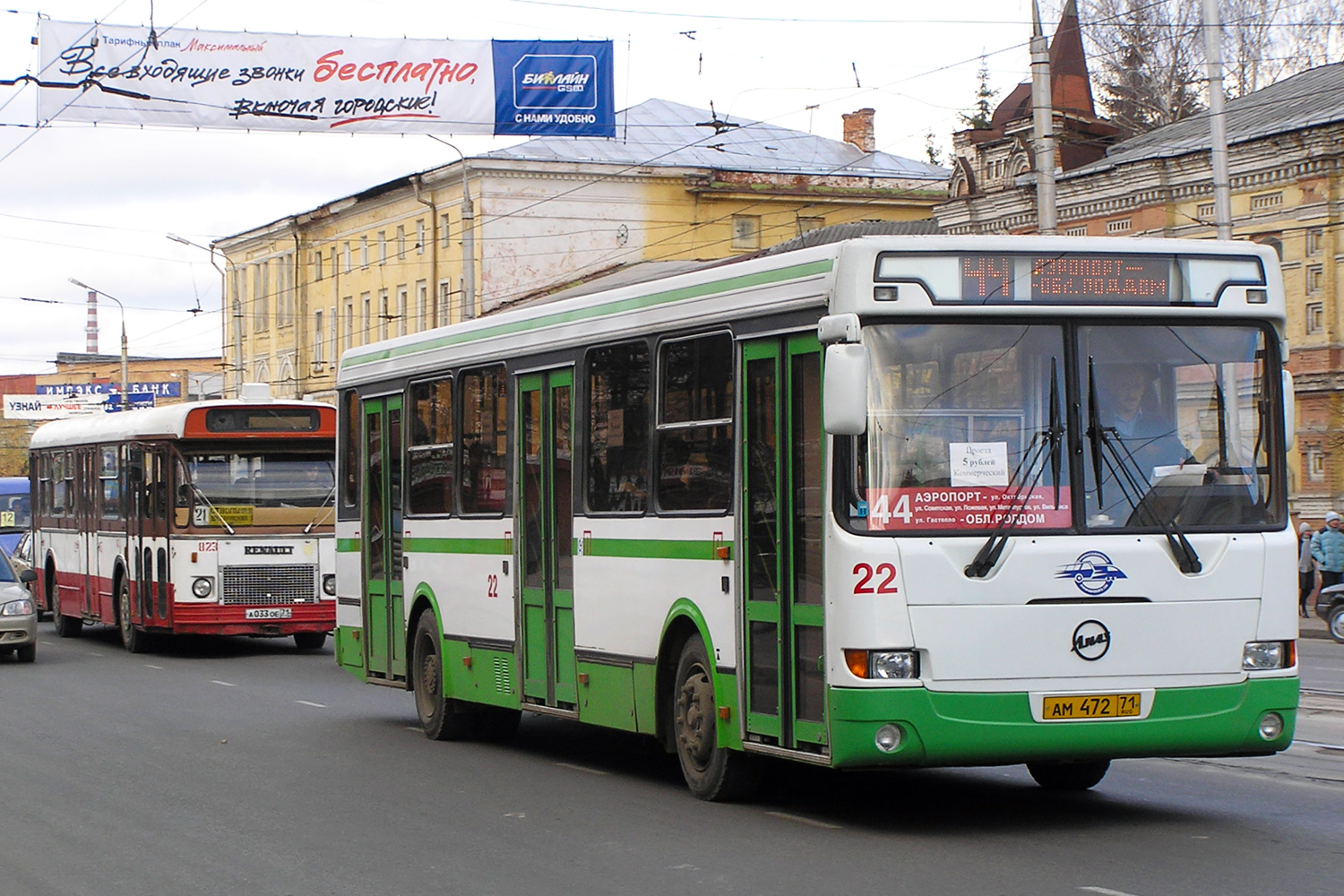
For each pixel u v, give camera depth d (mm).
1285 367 9484
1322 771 11633
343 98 24859
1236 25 45656
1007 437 9039
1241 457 9359
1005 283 9102
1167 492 9188
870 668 8789
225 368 76812
